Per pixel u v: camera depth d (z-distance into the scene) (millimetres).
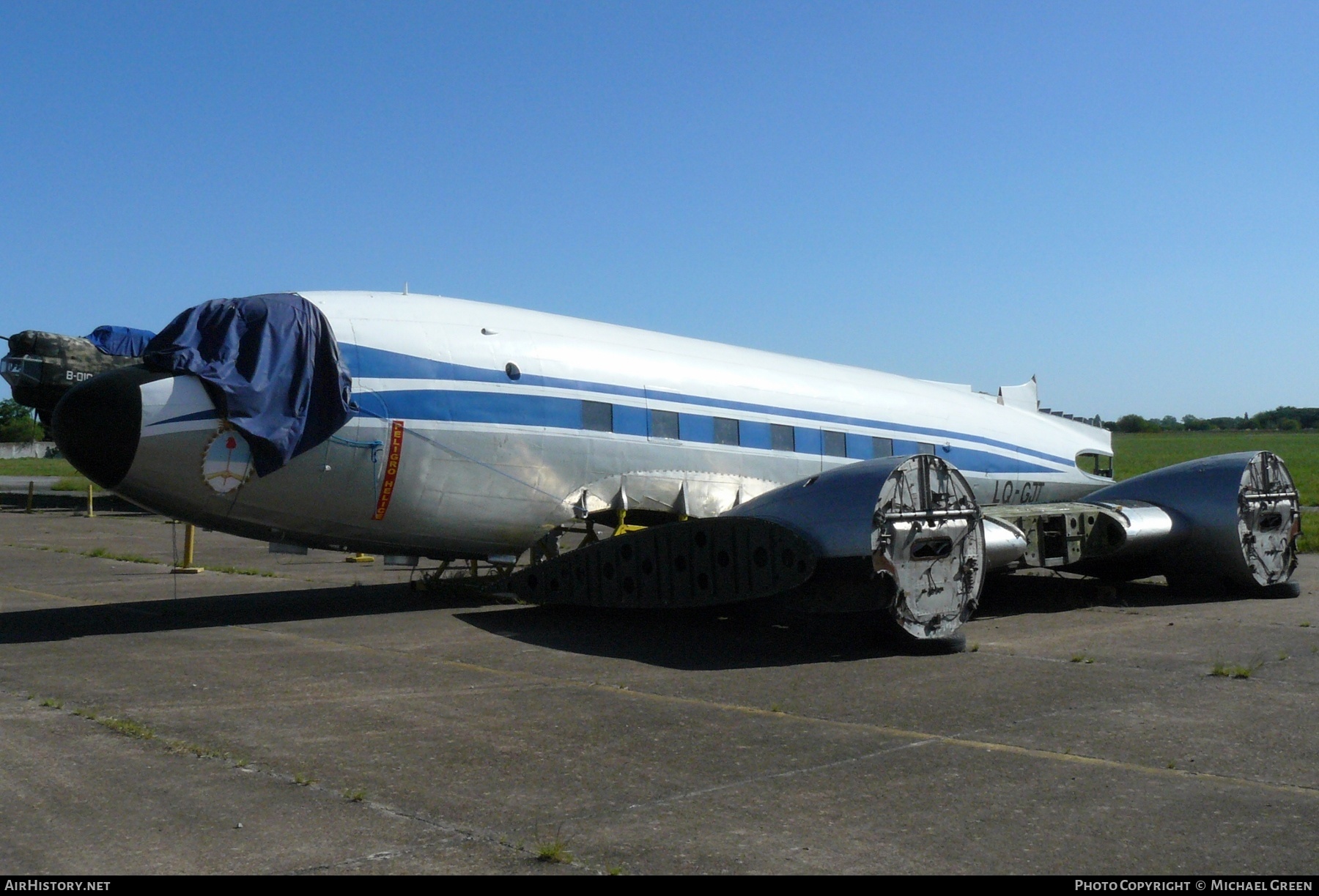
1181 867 5121
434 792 6312
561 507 14477
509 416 13859
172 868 5113
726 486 16125
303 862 5195
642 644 11633
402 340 13281
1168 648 11234
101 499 43406
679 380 15945
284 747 7312
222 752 7176
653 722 8055
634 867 5141
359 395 12734
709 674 9938
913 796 6215
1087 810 5953
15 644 11695
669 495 15523
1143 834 5574
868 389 19188
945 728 7824
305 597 15906
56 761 6961
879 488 10828
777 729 7816
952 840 5500
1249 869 5094
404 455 13016
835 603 11211
